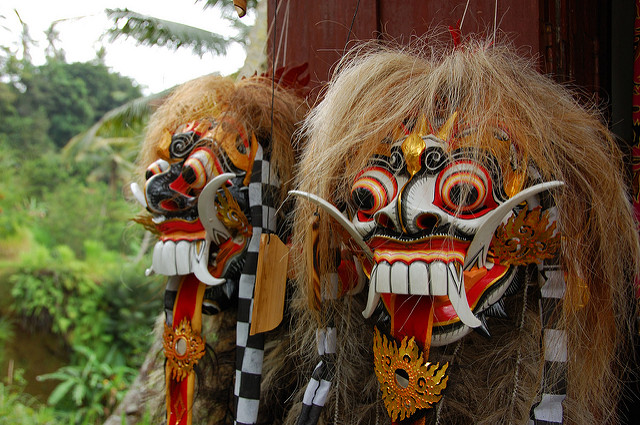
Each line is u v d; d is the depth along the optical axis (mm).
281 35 1350
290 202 1090
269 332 1131
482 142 757
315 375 910
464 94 793
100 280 5875
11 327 5562
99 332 5328
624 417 1107
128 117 2760
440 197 749
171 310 1064
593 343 860
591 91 1217
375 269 771
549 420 811
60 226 7551
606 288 850
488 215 753
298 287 1001
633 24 1297
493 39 919
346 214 886
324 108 885
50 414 4129
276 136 1063
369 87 854
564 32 1082
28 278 5695
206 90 1083
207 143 1007
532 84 832
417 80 830
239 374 985
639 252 875
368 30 1224
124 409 2494
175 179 997
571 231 817
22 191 8375
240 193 1027
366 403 949
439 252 743
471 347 885
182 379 1032
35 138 10211
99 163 9203
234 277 1046
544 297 820
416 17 1160
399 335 797
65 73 11812
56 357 5449
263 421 1129
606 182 835
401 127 803
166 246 1003
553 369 811
